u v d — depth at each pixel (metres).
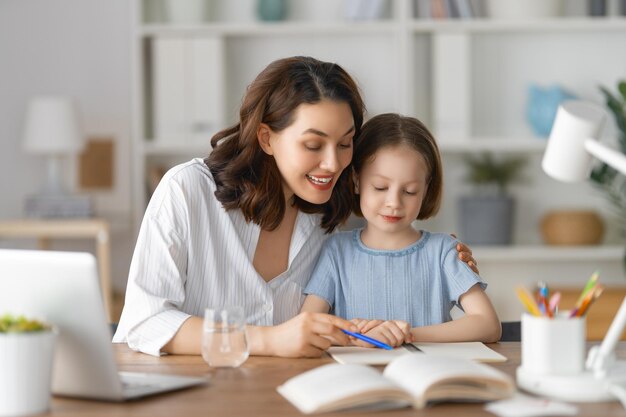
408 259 2.16
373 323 1.87
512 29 4.71
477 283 2.11
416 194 2.11
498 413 1.34
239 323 1.68
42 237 4.83
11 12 4.83
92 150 4.89
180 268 2.00
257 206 2.05
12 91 4.85
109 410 1.38
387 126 2.12
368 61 4.85
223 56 4.69
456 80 4.64
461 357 1.73
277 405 1.39
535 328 1.49
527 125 4.87
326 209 2.20
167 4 4.67
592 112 1.55
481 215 4.69
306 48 4.86
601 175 4.51
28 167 4.87
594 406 1.39
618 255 4.61
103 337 1.42
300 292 2.17
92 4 4.85
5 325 1.39
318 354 1.77
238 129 2.15
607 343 1.50
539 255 4.61
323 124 1.91
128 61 4.87
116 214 4.91
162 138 4.65
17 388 1.36
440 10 4.64
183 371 1.66
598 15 4.68
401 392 1.37
